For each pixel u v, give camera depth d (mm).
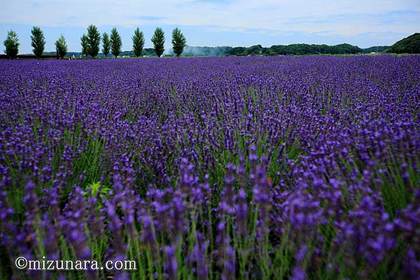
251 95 5152
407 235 1261
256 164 2049
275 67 9758
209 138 3074
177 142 3055
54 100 4664
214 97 4875
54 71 9773
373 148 2203
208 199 2080
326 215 1644
